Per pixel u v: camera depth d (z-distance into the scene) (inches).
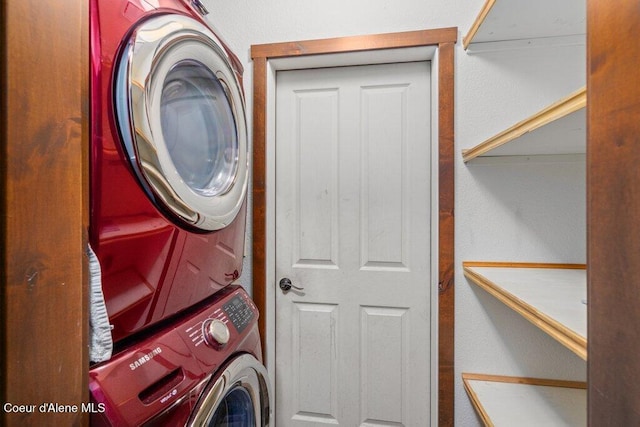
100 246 19.2
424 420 56.2
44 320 15.4
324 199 59.1
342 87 58.6
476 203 51.3
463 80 51.4
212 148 33.4
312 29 55.6
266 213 57.8
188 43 26.7
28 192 14.7
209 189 31.3
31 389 14.7
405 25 52.9
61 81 16.3
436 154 53.1
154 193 22.5
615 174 15.7
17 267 14.2
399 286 57.2
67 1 16.7
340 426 58.6
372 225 57.9
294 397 59.6
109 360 19.9
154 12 24.2
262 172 57.3
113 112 19.9
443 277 51.9
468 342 51.6
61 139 16.3
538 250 50.0
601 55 16.6
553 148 44.0
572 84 48.6
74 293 17.0
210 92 32.8
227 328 31.1
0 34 13.5
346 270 58.6
